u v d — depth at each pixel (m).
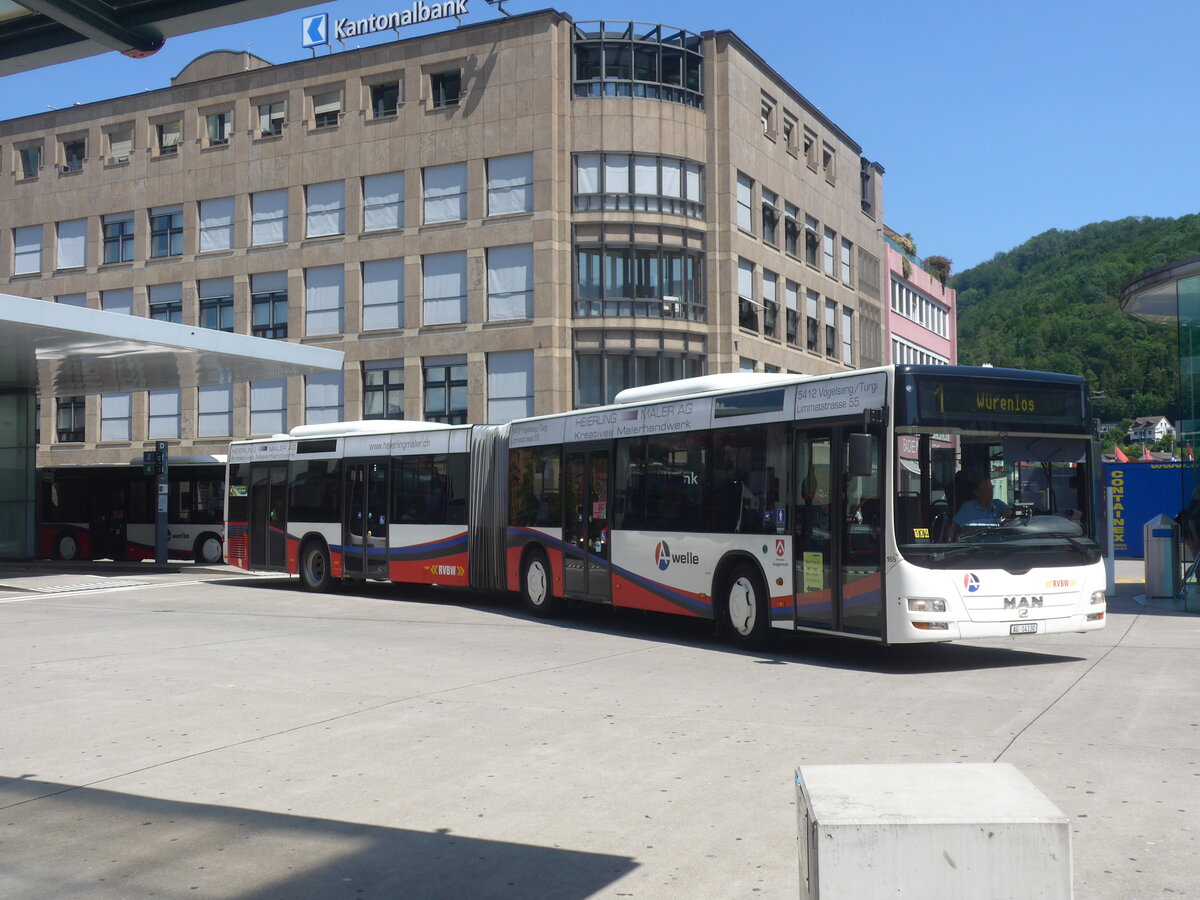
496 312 38.53
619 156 38.19
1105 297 98.69
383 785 7.21
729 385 15.06
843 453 12.63
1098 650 13.32
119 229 45.31
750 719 9.21
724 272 39.50
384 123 40.31
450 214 39.34
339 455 23.14
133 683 11.35
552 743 8.37
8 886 5.39
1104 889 5.07
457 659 13.02
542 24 38.06
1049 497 12.51
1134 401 88.00
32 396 33.28
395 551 21.59
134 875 5.53
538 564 18.28
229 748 8.34
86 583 25.38
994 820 3.05
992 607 11.89
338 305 41.16
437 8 40.41
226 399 43.59
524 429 18.83
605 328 37.94
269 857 5.78
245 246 42.62
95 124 45.62
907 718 9.16
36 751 8.33
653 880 5.35
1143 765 7.38
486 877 5.43
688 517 15.06
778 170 43.94
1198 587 17.23
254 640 14.92
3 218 47.16
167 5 4.64
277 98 42.34
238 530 25.72
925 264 70.31
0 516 33.44
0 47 5.03
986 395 12.35
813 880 3.12
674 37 39.59
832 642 14.79
